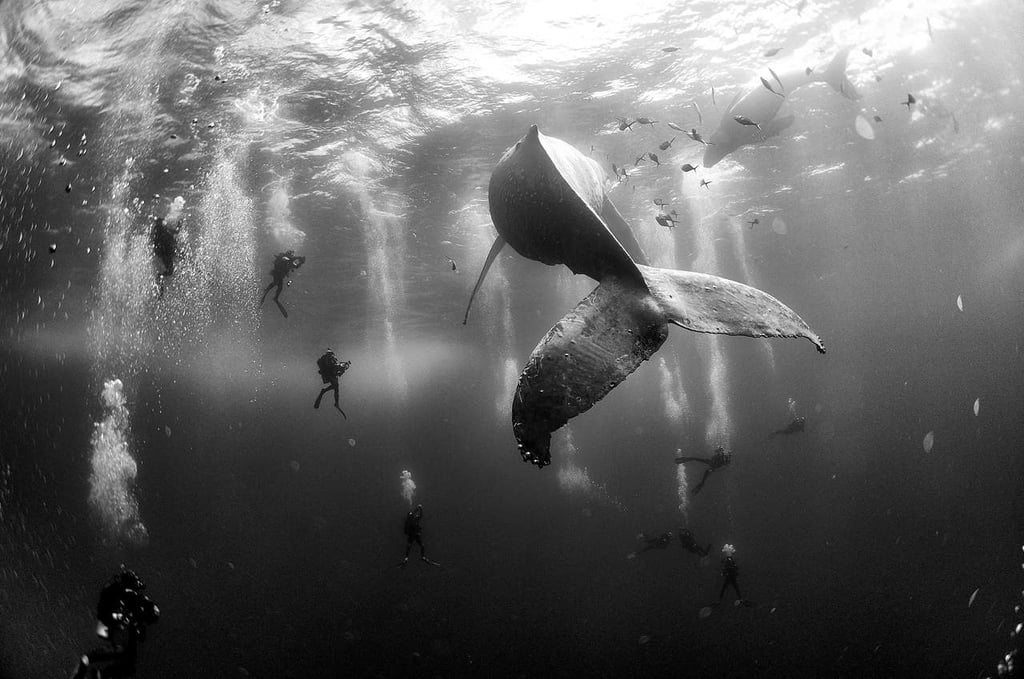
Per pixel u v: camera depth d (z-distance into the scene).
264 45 11.60
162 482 57.78
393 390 59.56
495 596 30.67
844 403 65.38
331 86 13.03
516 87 13.37
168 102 13.39
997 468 42.38
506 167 3.45
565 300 34.88
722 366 53.78
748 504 43.84
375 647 24.67
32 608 28.41
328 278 27.77
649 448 64.31
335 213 20.38
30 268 24.98
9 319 32.69
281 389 56.59
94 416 55.28
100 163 16.06
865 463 46.09
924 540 31.92
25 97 12.91
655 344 2.76
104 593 5.38
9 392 49.44
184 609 30.30
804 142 18.80
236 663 23.17
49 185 17.34
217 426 63.31
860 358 60.88
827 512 40.28
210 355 43.53
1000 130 19.75
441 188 18.58
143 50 11.57
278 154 16.03
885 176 23.47
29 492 56.28
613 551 37.28
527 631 25.88
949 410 62.66
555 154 3.61
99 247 22.59
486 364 53.25
